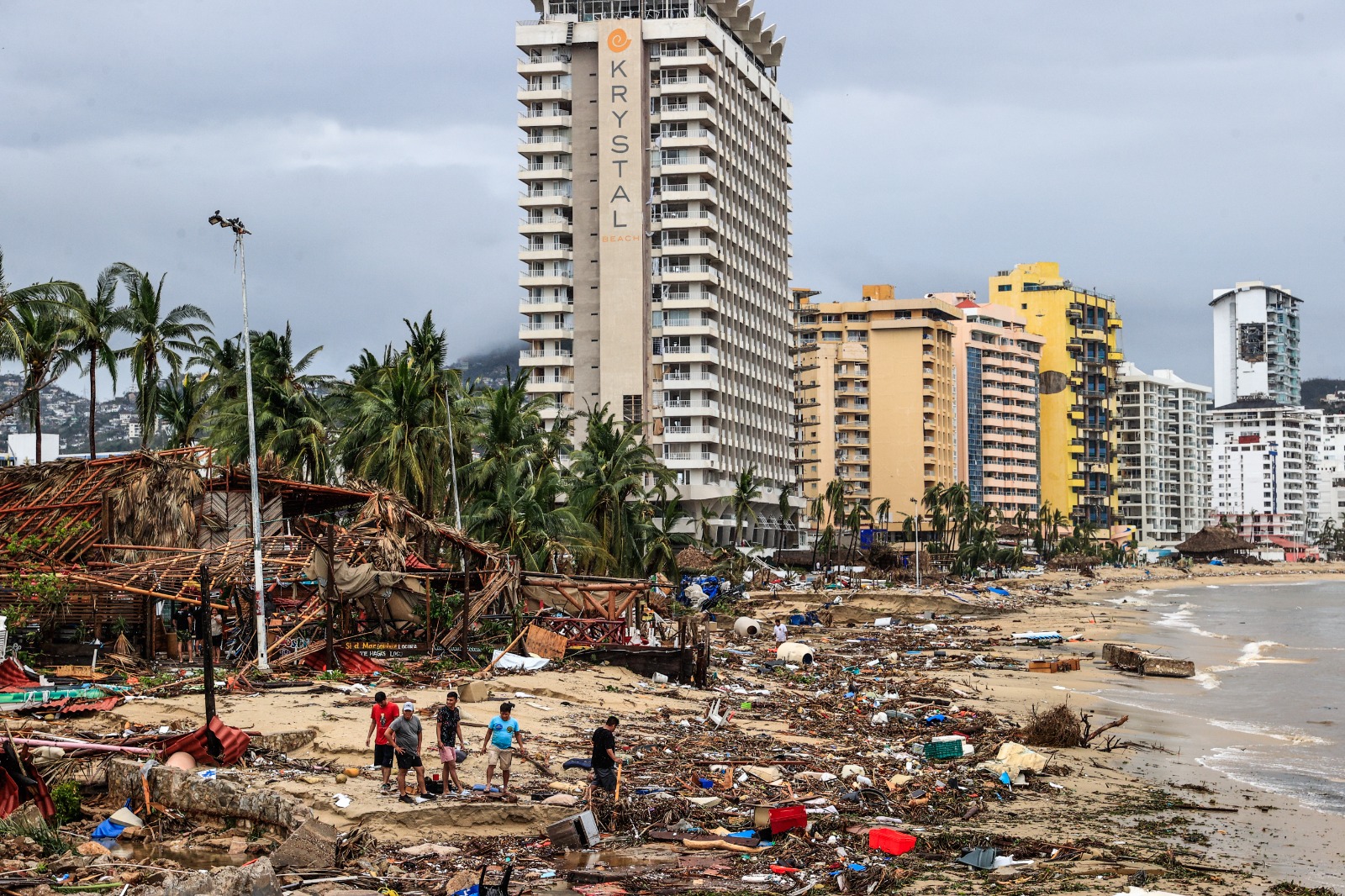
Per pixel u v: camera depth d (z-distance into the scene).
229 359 73.25
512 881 19.31
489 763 24.27
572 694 39.38
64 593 41.34
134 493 45.91
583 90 143.62
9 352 54.44
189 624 43.00
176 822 21.17
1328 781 32.06
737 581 111.75
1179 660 62.59
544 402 83.25
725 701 42.56
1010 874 21.34
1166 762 34.88
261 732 27.69
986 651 73.81
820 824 23.92
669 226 139.88
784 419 173.25
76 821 21.09
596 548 73.00
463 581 49.47
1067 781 30.98
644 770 28.30
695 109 140.88
